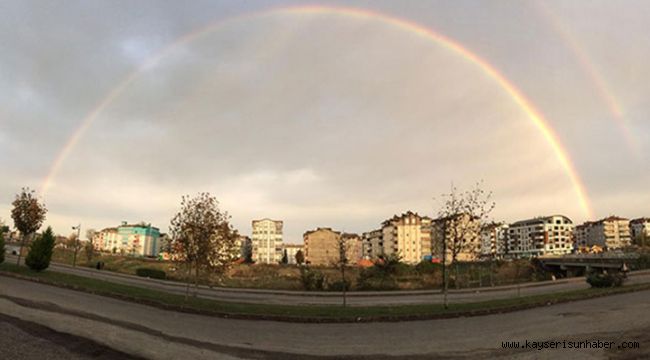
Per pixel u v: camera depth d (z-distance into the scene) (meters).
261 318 18.22
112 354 10.05
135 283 38.88
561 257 80.12
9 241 81.50
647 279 44.62
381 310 20.42
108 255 87.88
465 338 13.87
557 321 16.81
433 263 60.34
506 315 19.53
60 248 93.25
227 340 12.98
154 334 12.85
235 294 34.66
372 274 50.53
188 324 15.55
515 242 96.50
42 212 34.78
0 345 9.98
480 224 23.25
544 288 42.47
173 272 56.41
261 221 138.88
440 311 19.89
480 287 46.97
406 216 140.25
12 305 15.72
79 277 30.33
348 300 31.34
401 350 12.18
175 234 24.56
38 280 26.11
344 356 11.45
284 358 11.07
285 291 39.19
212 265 24.67
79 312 15.66
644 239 117.25
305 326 16.73
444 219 22.94
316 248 135.00
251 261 103.19
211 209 24.88
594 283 33.91
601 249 136.12
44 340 10.80
